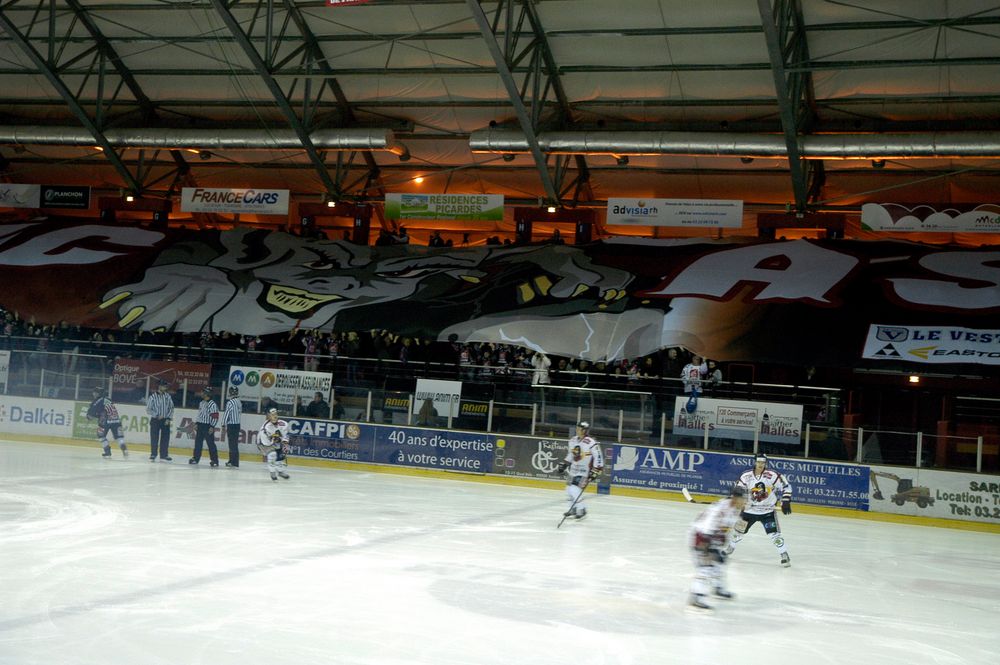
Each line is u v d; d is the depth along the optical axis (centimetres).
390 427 2508
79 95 3206
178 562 1088
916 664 862
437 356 3000
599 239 3306
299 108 3125
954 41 2388
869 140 2523
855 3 2323
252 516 1503
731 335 2700
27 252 3378
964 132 2458
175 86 3131
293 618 856
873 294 2764
